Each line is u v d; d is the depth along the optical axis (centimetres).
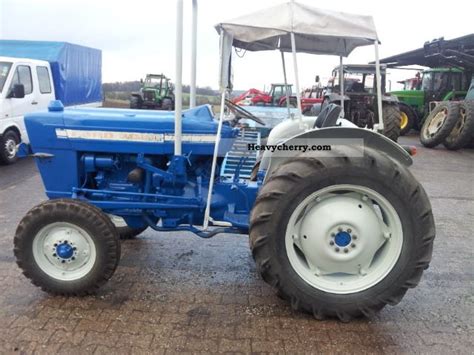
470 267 367
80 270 294
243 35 296
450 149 1048
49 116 320
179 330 261
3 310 277
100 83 1358
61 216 284
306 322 274
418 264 268
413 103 1354
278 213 262
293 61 289
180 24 281
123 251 379
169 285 318
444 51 1209
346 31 290
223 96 301
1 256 363
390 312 289
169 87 1928
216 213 325
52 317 270
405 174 263
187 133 314
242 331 262
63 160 324
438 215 517
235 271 346
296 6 288
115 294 302
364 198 271
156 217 335
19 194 576
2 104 770
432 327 273
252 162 342
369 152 263
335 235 270
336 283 275
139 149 317
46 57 1004
